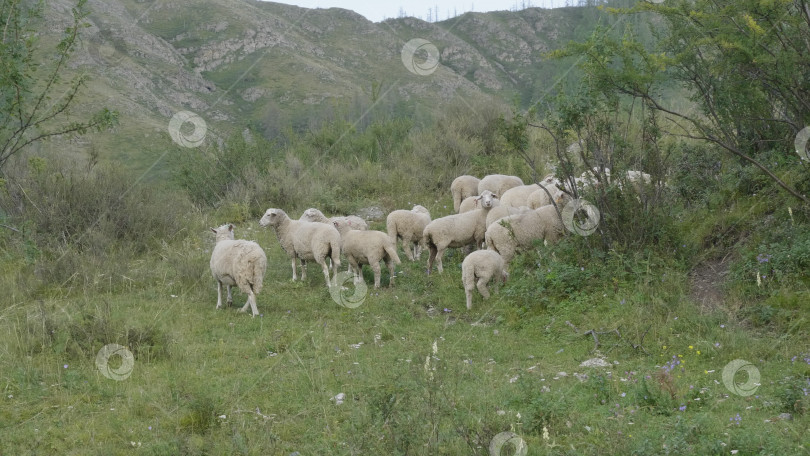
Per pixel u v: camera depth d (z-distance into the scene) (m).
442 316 9.43
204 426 6.25
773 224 9.23
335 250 10.62
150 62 70.56
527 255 10.12
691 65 10.40
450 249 12.02
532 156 16.20
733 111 9.88
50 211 12.87
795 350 7.16
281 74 80.00
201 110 66.94
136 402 6.73
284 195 16.20
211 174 17.22
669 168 11.01
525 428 5.77
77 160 15.49
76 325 8.44
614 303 8.62
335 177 17.25
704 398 6.27
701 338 7.63
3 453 5.83
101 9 77.88
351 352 8.08
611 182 9.90
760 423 5.69
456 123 19.06
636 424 5.86
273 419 6.37
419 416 5.55
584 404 6.32
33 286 10.80
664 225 9.55
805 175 9.27
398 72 82.38
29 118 11.27
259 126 65.75
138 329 8.38
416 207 12.31
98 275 11.01
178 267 11.36
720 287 8.69
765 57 8.82
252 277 9.38
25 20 11.23
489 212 10.95
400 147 19.05
